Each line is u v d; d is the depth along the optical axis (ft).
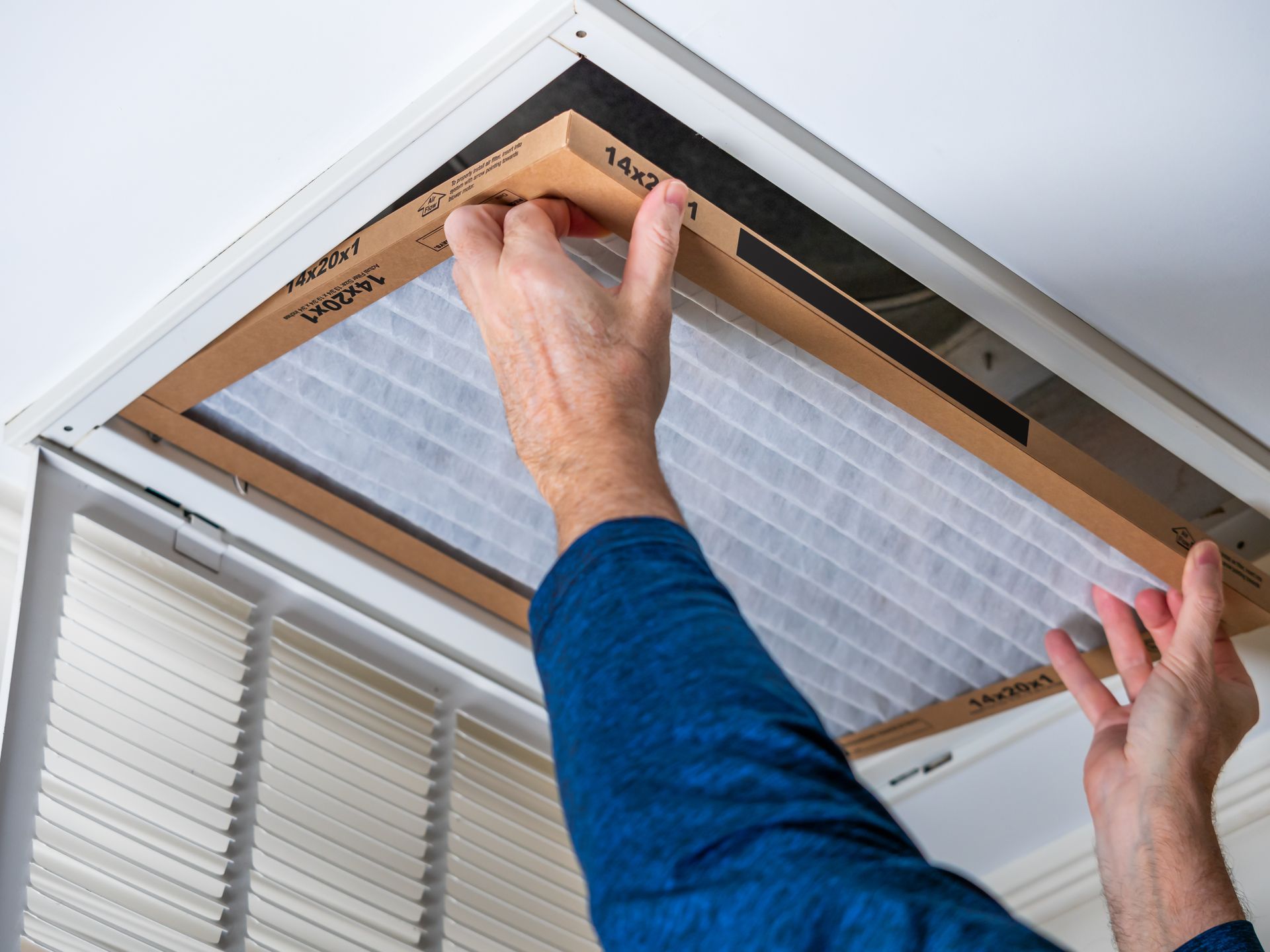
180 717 3.87
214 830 3.80
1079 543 3.77
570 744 1.85
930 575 3.96
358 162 3.08
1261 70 2.82
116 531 3.98
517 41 2.82
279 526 4.14
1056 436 3.47
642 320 2.64
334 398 3.65
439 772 4.33
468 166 3.25
